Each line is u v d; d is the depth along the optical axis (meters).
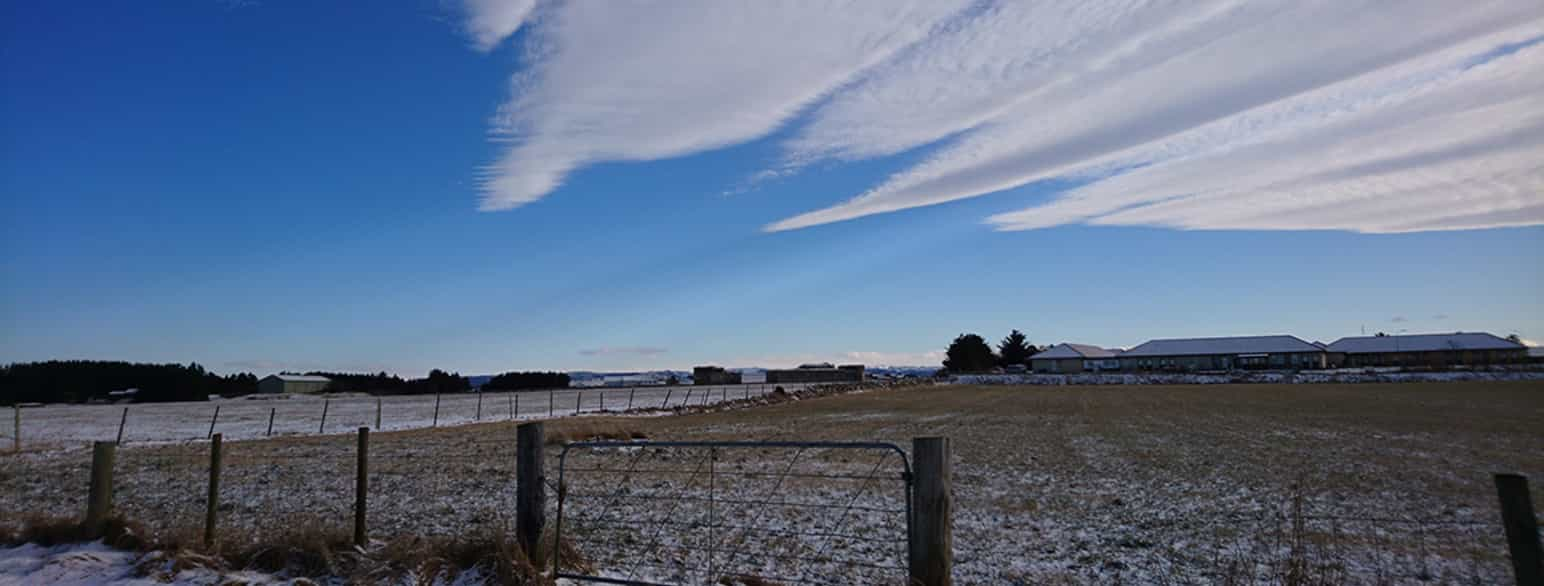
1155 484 15.82
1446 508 12.90
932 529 6.33
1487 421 32.41
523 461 7.75
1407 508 12.95
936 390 96.69
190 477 17.67
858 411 51.34
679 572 8.24
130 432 38.41
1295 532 8.05
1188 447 23.36
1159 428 31.25
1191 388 84.12
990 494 14.59
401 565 7.53
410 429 37.97
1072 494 14.59
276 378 107.50
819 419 42.84
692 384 136.25
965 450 23.14
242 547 8.23
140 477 17.84
